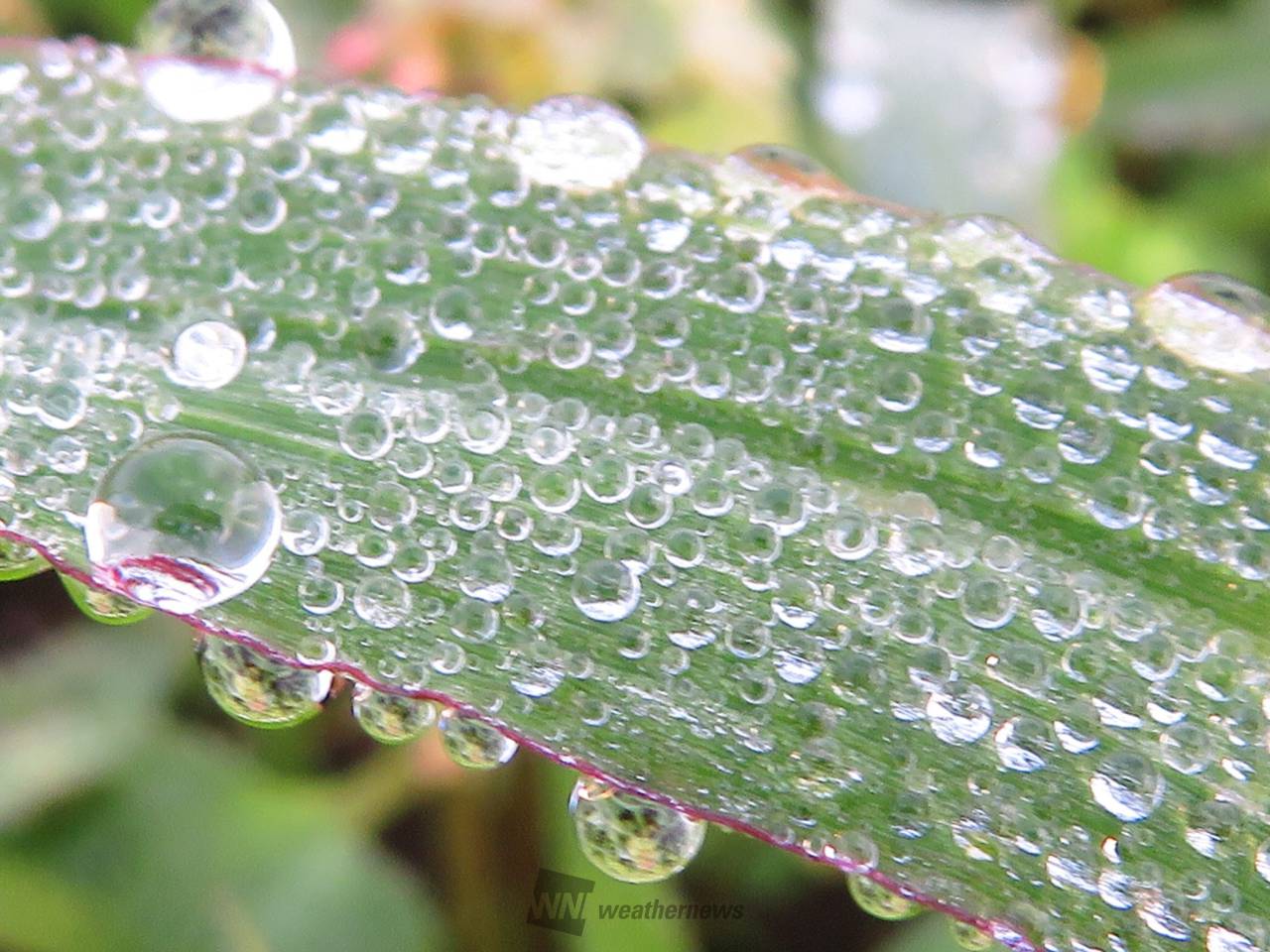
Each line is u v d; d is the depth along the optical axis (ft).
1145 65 0.44
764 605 0.21
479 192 0.22
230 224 0.22
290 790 0.30
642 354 0.22
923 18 0.40
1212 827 0.20
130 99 0.22
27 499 0.21
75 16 0.36
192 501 0.21
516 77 0.34
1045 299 0.22
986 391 0.22
